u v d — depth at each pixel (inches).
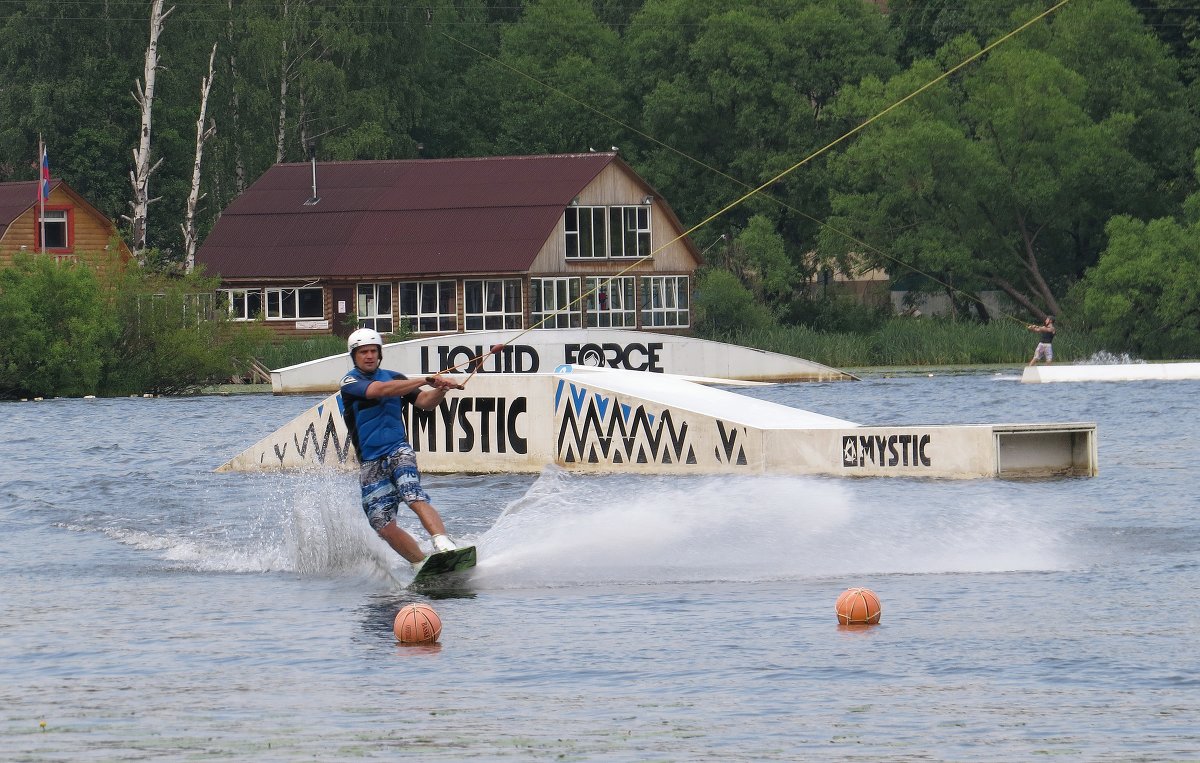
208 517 2368.4
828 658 1291.8
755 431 2748.5
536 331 6358.3
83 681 1263.5
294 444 3102.9
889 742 1038.4
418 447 3134.8
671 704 1154.0
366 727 1103.0
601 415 2928.2
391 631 1459.2
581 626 1459.2
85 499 2625.5
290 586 1739.7
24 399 6924.2
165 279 7377.0
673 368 6560.0
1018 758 999.0
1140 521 2091.5
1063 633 1363.2
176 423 4761.3
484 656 1334.9
